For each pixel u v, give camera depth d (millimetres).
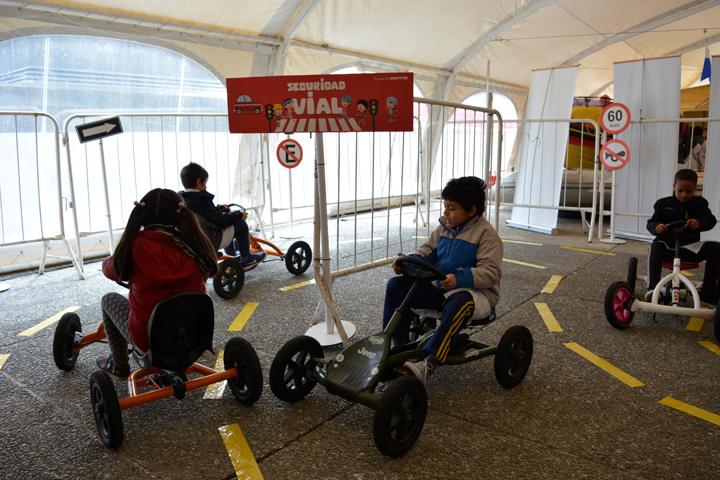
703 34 11938
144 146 6844
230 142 7641
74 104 6152
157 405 3055
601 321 4418
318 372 2859
